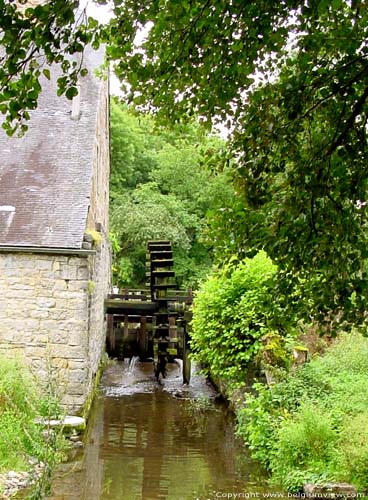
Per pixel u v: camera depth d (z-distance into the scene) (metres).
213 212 4.37
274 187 4.20
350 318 4.39
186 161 29.97
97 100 13.78
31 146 12.21
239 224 4.29
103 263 16.12
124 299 18.95
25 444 6.99
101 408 12.14
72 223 10.57
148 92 4.50
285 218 4.10
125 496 7.19
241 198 4.30
